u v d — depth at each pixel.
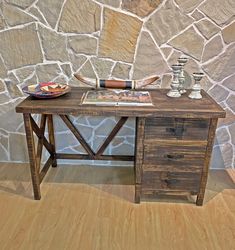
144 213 1.75
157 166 1.71
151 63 1.97
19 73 2.02
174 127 1.60
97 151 2.20
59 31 1.90
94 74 2.01
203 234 1.59
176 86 1.77
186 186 1.77
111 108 1.55
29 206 1.79
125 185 2.04
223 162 2.26
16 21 1.88
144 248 1.49
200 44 1.91
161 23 1.86
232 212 1.77
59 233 1.58
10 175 2.13
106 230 1.61
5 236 1.55
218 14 1.83
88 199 1.88
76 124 2.17
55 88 1.80
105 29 1.88
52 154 2.16
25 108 1.54
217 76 1.99
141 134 1.62
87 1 1.81
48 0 1.82
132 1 1.80
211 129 1.59
